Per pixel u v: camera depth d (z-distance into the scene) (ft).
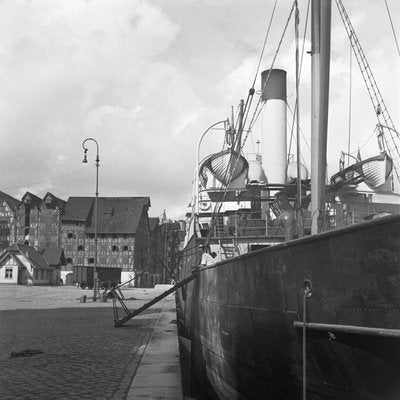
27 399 22.36
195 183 55.57
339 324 14.53
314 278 15.74
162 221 380.17
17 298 128.47
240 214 46.21
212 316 30.25
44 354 35.27
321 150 24.57
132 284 300.40
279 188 47.55
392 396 13.25
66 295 148.05
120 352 36.19
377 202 42.16
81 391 23.79
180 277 89.51
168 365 30.25
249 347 22.27
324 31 24.79
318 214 24.06
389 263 12.59
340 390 15.42
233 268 24.14
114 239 310.86
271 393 20.92
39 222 315.37
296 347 17.33
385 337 12.67
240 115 45.37
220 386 29.35
